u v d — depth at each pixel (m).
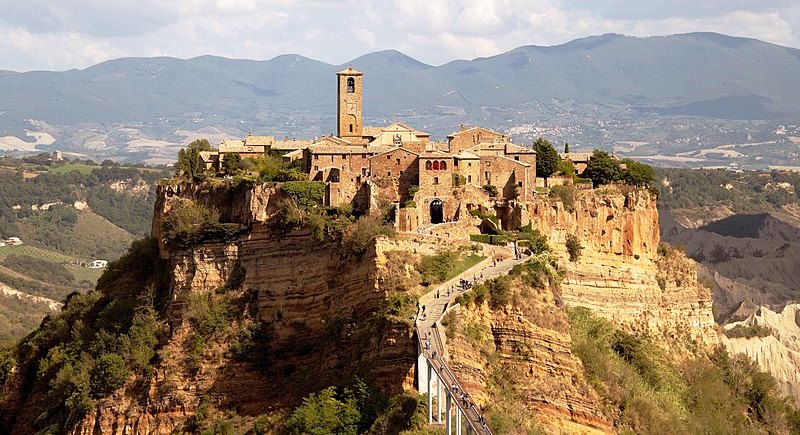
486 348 141.00
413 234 158.62
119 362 173.50
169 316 175.50
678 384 183.62
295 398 154.75
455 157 182.50
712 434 173.38
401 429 126.44
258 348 166.25
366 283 153.00
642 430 151.00
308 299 166.12
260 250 172.00
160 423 166.00
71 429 172.88
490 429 118.62
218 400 164.25
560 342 146.00
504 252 163.88
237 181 182.38
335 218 169.00
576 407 141.75
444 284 150.00
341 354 151.25
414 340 135.12
